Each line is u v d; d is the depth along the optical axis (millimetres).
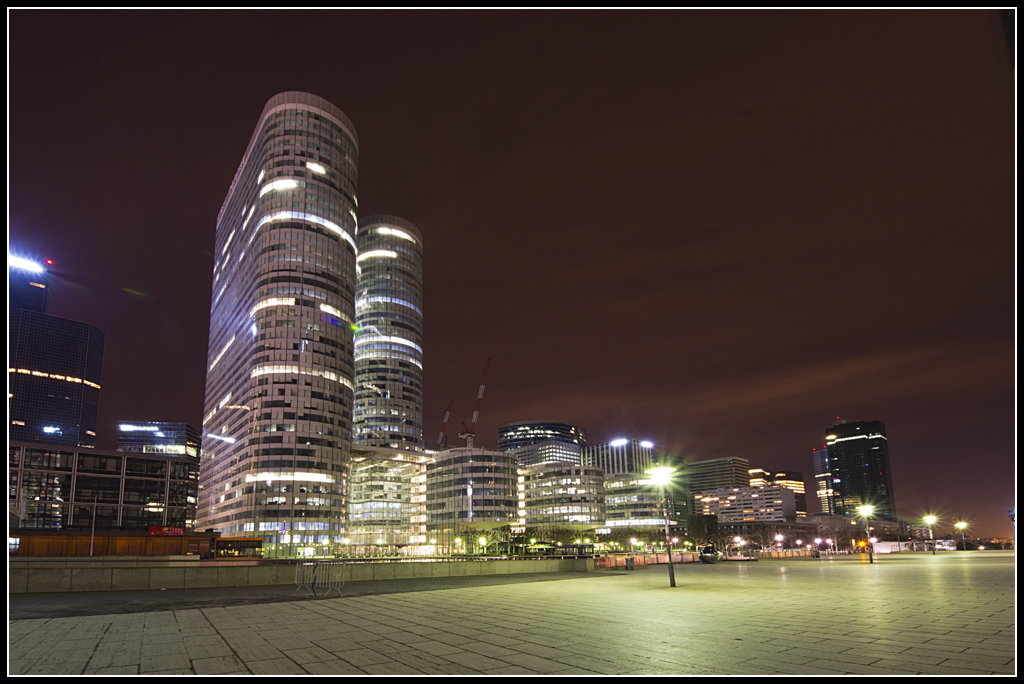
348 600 26531
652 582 38250
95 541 130000
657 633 16750
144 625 18422
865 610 21531
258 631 17344
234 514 196250
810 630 16984
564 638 16062
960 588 30844
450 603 25141
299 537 188375
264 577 34844
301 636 16484
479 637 16312
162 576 31750
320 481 196375
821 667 12289
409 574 41906
